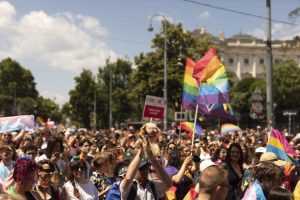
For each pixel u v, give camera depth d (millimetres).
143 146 5023
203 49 40250
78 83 77188
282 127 34062
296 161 8688
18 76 96875
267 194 5215
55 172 6422
